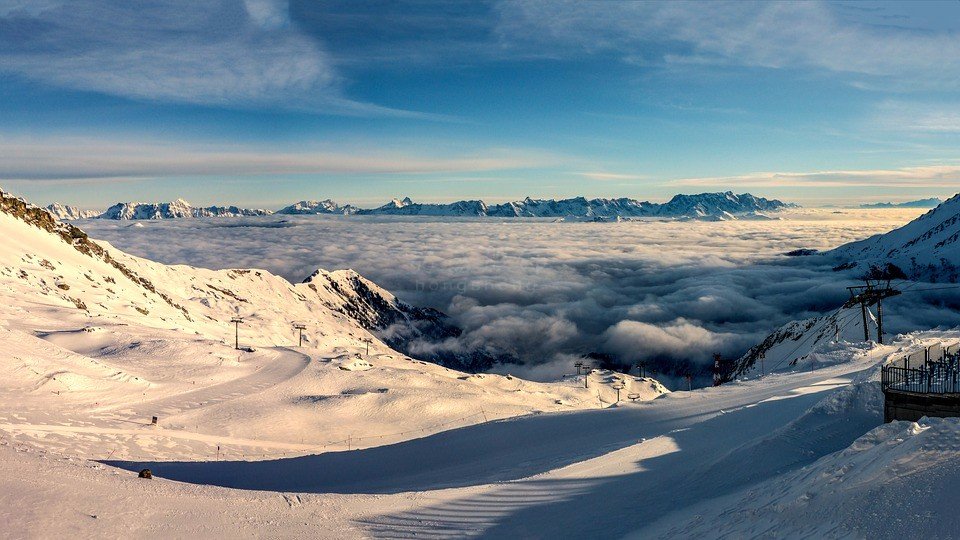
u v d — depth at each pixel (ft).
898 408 59.67
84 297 427.33
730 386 148.36
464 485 80.84
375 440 225.35
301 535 56.65
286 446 203.92
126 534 53.26
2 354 215.92
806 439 67.82
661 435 88.63
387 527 59.26
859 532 36.73
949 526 33.24
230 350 338.13
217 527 57.00
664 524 53.98
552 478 72.02
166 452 171.83
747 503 51.16
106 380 232.32
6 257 433.48
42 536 50.55
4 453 72.13
